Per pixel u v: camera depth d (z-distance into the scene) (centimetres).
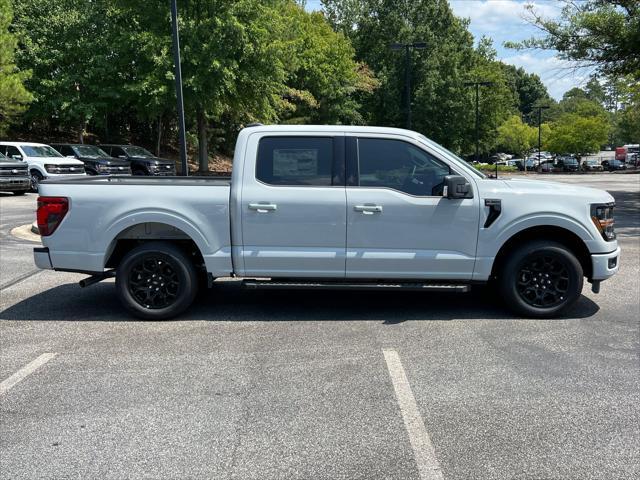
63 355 489
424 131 5194
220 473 307
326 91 3978
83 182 580
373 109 5222
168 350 499
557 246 571
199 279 634
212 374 444
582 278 575
